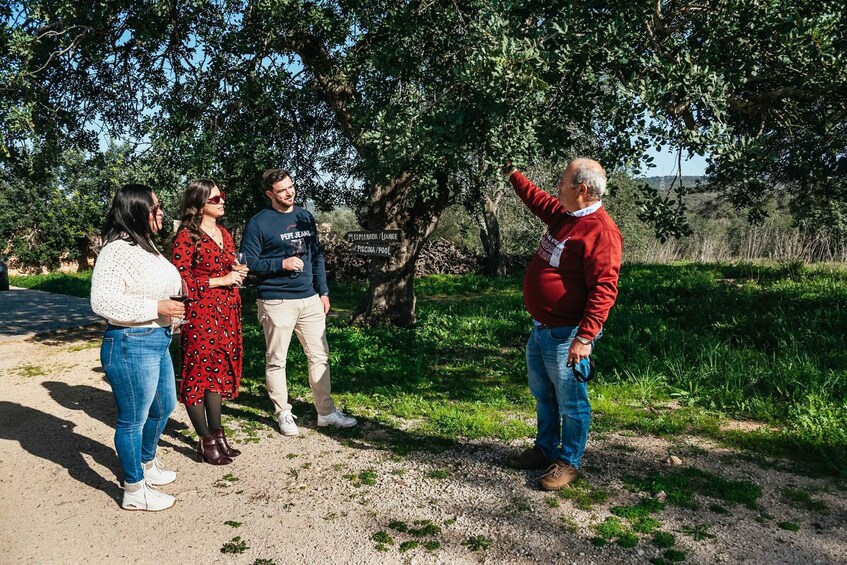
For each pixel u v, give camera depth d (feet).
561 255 10.54
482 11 17.94
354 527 9.98
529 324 27.32
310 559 9.04
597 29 15.92
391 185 27.37
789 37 15.65
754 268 43.16
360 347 23.03
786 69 17.90
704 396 16.33
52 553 9.29
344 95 27.02
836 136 21.12
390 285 28.07
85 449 13.71
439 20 21.71
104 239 9.78
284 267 13.23
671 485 11.12
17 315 36.35
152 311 9.68
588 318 10.18
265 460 12.89
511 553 9.11
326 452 13.29
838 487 11.12
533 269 11.04
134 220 9.77
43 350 25.07
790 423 14.02
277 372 14.21
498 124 15.93
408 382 18.63
